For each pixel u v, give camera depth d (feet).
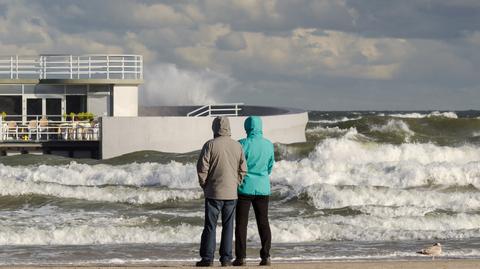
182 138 288.92
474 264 120.98
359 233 182.09
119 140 288.10
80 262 147.13
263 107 400.67
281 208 216.33
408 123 451.53
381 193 222.07
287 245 170.50
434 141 361.10
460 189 241.55
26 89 341.41
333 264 120.67
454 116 485.97
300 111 350.23
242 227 117.39
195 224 191.93
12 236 176.14
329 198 221.05
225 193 114.01
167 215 205.77
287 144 295.28
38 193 233.96
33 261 149.48
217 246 166.71
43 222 194.90
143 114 406.62
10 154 303.07
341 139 301.02
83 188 235.40
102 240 176.55
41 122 316.40
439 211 208.13
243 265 118.52
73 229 180.34
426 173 247.29
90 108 345.10
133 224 192.85
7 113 341.41
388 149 300.81
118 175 253.85
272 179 244.42
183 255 156.35
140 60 348.18
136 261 147.95
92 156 305.94
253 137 115.65
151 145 287.89
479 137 386.52
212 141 113.60
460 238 177.88
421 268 118.01
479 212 209.05
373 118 428.56
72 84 341.21
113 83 342.44
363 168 254.06
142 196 230.68
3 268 123.44
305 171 250.78
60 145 303.68
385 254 156.76
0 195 232.12
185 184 247.70
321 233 181.37
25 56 343.87
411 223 194.39
